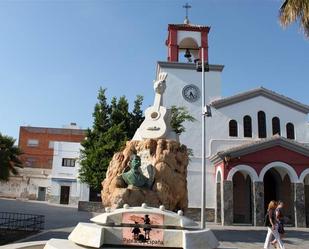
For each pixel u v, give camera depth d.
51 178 49.88
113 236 9.59
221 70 36.53
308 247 18.31
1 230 19.22
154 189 16.20
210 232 10.14
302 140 34.88
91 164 28.75
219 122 34.91
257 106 35.34
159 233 9.62
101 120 30.11
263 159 29.61
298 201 28.95
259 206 28.53
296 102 35.25
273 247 16.83
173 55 36.84
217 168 31.80
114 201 15.44
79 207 35.97
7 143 25.27
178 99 35.75
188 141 34.53
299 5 17.14
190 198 33.09
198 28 37.22
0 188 54.88
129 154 17.75
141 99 30.77
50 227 22.11
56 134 68.00
